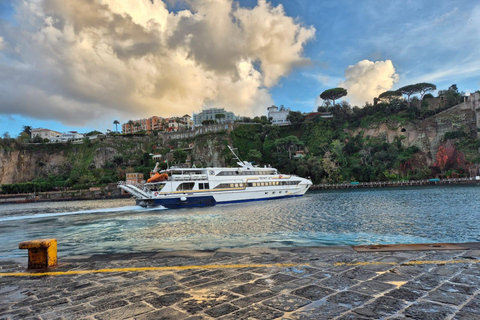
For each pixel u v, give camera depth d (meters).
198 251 9.01
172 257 8.33
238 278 5.87
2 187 139.38
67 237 25.67
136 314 4.29
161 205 46.06
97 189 131.25
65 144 184.75
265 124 163.12
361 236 20.08
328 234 21.00
